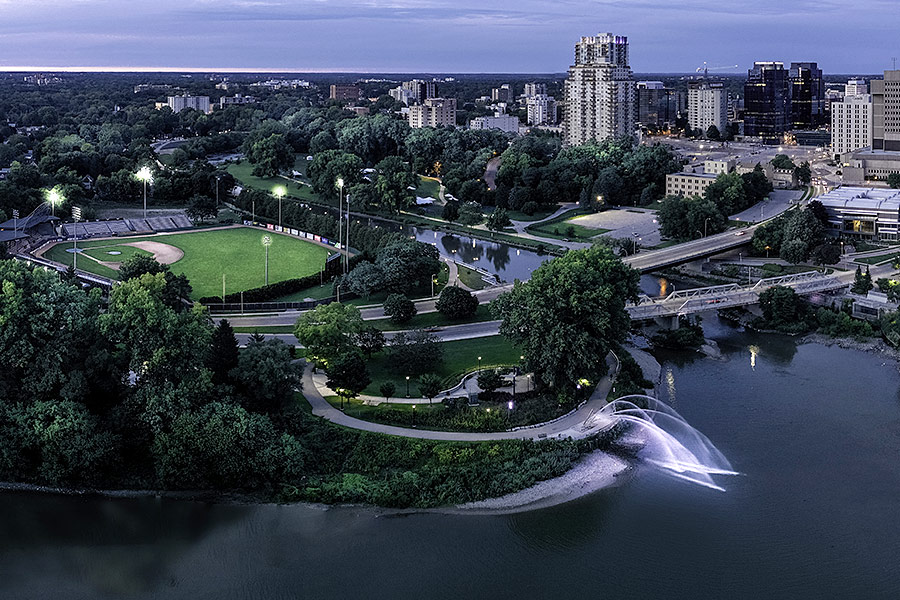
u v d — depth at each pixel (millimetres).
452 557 197125
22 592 186375
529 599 183000
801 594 184500
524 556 197375
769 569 192625
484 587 186875
